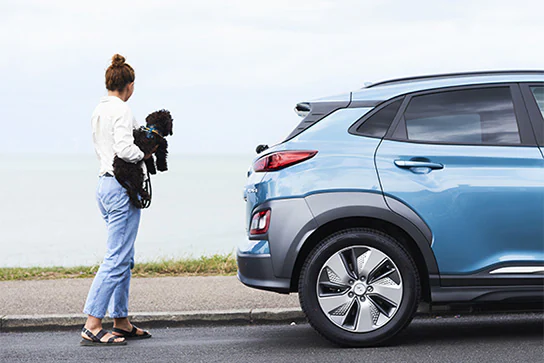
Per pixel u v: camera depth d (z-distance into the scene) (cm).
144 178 647
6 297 845
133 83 661
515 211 575
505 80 605
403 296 586
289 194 586
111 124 636
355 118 603
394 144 592
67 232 5556
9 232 5541
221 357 577
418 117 600
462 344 598
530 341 604
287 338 654
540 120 594
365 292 588
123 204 641
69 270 1072
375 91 614
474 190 578
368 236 586
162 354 594
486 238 578
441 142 591
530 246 577
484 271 578
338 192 584
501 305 595
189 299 810
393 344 603
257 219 597
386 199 581
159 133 648
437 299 582
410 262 587
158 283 923
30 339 685
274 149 604
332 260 586
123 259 646
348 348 592
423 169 584
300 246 583
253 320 741
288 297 808
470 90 603
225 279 945
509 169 582
